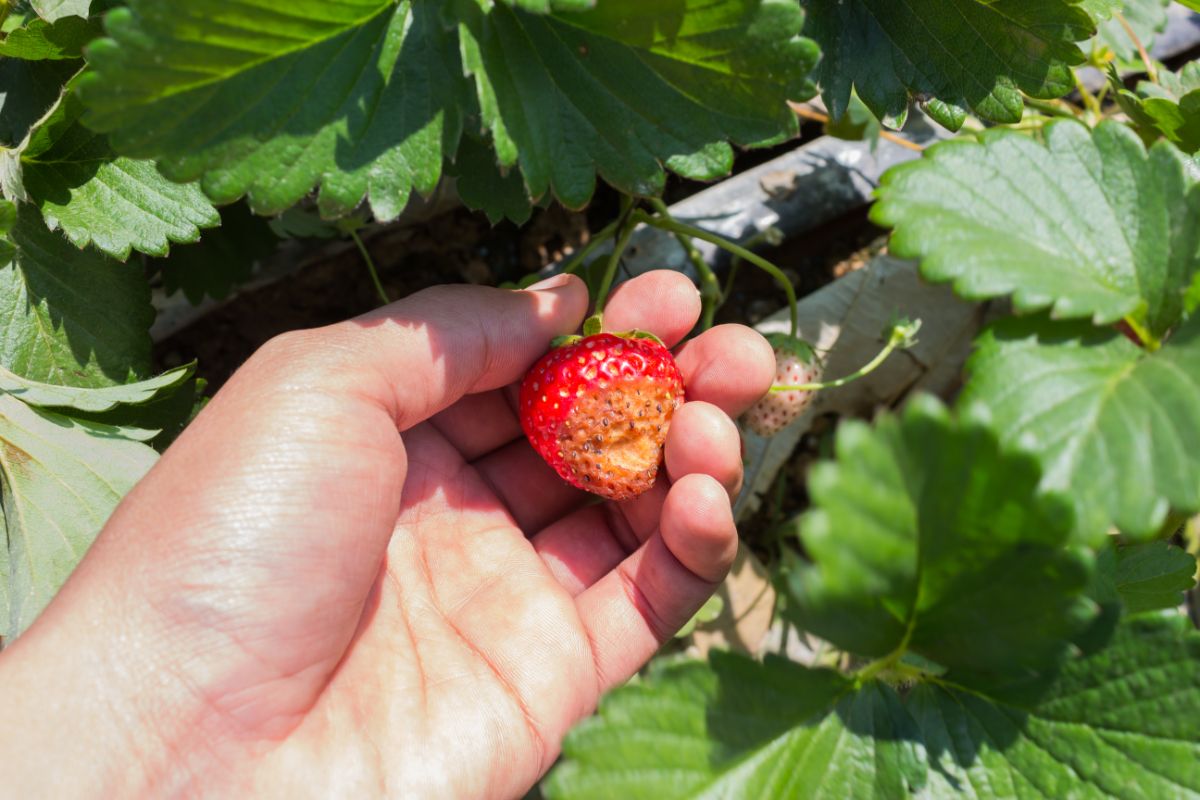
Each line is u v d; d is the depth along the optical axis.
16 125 0.23
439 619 0.22
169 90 0.16
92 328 0.24
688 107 0.18
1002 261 0.14
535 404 0.21
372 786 0.19
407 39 0.17
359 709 0.20
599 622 0.22
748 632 0.30
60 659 0.18
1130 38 0.28
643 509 0.23
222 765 0.18
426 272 0.32
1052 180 0.15
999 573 0.13
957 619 0.14
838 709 0.15
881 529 0.12
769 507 0.31
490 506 0.24
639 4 0.17
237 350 0.32
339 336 0.20
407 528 0.23
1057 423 0.14
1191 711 0.14
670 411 0.21
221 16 0.16
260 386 0.19
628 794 0.14
